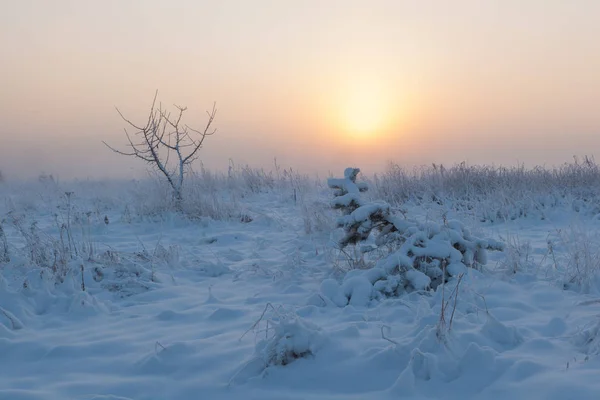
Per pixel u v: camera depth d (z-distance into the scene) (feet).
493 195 39.17
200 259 26.96
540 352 12.99
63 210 41.42
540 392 10.78
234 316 17.65
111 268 23.04
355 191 22.12
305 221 31.86
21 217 31.40
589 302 17.15
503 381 11.48
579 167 44.91
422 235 20.16
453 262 19.81
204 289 21.74
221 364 13.51
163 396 12.17
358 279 18.84
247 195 51.98
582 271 19.63
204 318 17.75
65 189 55.11
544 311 16.92
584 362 12.01
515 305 17.39
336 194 22.89
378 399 11.41
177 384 12.63
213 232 35.22
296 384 12.30
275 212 41.34
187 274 24.13
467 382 11.69
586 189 41.60
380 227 22.26
